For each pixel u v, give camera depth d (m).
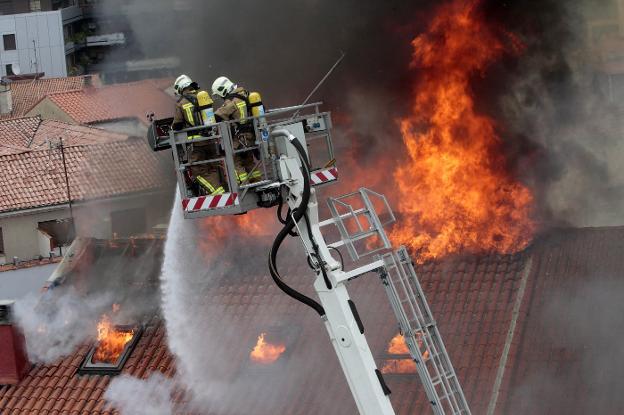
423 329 9.09
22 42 72.94
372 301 15.55
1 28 72.75
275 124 9.16
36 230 38.72
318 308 8.78
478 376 13.97
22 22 72.75
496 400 13.55
